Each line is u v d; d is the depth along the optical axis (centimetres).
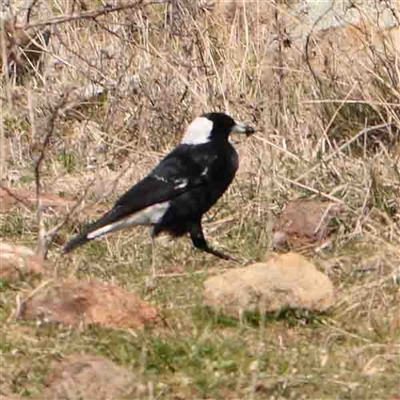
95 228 1208
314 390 952
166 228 1237
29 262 1138
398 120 1389
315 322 1068
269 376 962
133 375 945
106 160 1516
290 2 1644
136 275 1184
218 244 1281
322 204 1299
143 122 1548
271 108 1474
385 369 985
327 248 1246
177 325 1050
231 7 1680
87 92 1628
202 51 1562
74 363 945
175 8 1580
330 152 1403
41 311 1038
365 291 1114
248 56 1568
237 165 1273
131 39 1623
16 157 1522
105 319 1035
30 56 1662
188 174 1238
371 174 1310
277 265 1086
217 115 1280
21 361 973
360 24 1579
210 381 954
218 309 1066
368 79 1476
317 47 1534
